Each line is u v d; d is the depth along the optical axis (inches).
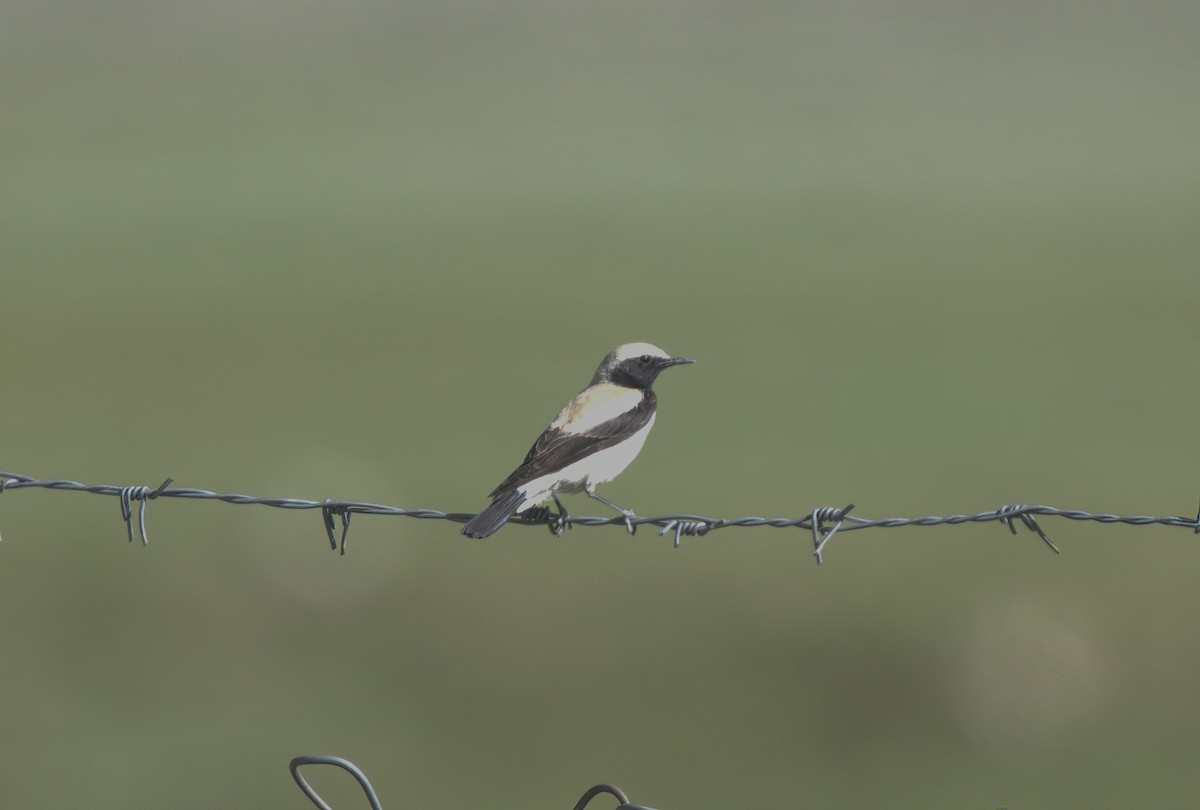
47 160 4146.2
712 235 2704.2
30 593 780.6
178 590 786.2
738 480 995.9
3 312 1909.4
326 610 778.8
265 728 650.2
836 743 647.8
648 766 623.5
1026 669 695.1
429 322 1795.0
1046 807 598.9
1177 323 1675.7
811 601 764.6
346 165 4173.2
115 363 1547.7
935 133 4453.7
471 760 627.5
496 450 1084.5
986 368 1433.3
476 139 4763.8
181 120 5049.2
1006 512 333.7
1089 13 6402.6
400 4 7253.9
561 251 2532.0
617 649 729.0
